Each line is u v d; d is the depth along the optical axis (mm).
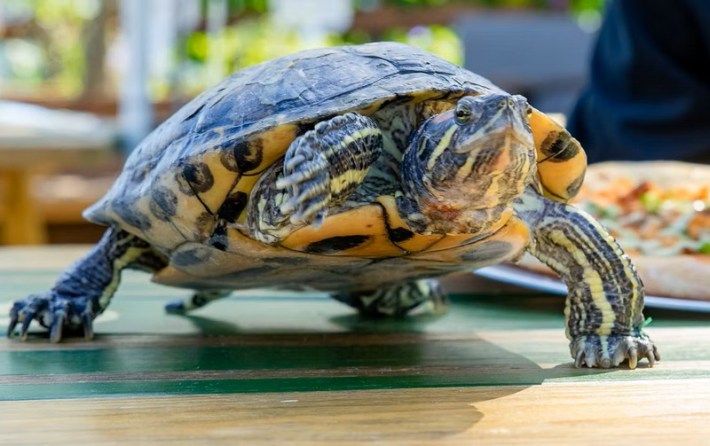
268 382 524
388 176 549
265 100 537
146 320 649
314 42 2588
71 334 608
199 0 2234
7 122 1142
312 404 497
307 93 534
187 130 555
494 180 515
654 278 650
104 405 496
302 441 463
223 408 492
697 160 1017
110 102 2012
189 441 463
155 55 1554
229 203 540
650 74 1003
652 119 992
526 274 704
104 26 2383
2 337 604
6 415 486
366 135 523
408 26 2133
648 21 990
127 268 623
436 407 493
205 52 2445
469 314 670
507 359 563
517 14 1953
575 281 559
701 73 1002
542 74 1724
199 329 629
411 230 535
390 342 598
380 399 502
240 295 734
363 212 528
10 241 1117
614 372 540
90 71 2395
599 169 839
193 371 541
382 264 565
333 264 561
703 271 643
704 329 614
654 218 732
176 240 567
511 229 542
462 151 510
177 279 605
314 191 505
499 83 1712
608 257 553
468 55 1740
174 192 543
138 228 586
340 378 531
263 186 529
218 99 558
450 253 553
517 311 677
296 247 539
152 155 573
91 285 610
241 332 622
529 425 476
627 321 552
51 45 3320
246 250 547
